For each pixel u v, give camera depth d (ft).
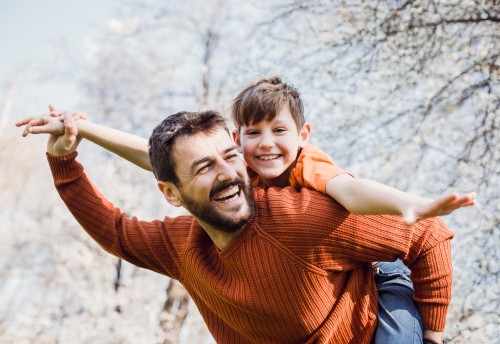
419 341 6.61
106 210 8.05
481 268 11.36
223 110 23.94
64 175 7.97
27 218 28.68
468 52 12.37
